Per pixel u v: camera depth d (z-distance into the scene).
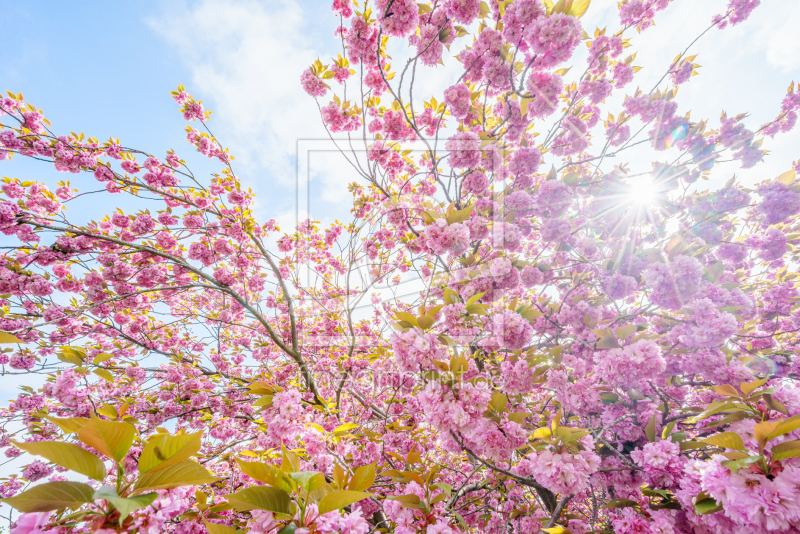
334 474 1.64
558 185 3.18
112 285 4.91
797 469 1.46
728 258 3.61
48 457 0.85
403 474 2.04
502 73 3.19
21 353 4.50
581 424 3.23
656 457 2.25
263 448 3.69
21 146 4.36
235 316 6.07
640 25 4.09
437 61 3.17
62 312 4.57
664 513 2.18
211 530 1.25
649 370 2.42
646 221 3.88
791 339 3.80
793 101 4.06
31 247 4.25
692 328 2.63
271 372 5.10
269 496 1.29
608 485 2.84
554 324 3.27
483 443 2.28
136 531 1.02
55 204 4.75
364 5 2.96
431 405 2.23
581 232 3.87
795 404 1.79
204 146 5.38
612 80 4.16
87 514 1.01
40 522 0.94
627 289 2.87
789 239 3.43
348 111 3.60
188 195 5.57
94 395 4.48
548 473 2.00
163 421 4.86
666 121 3.80
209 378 5.49
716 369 2.55
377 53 3.00
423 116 3.85
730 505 1.59
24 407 4.61
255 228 5.78
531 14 2.78
